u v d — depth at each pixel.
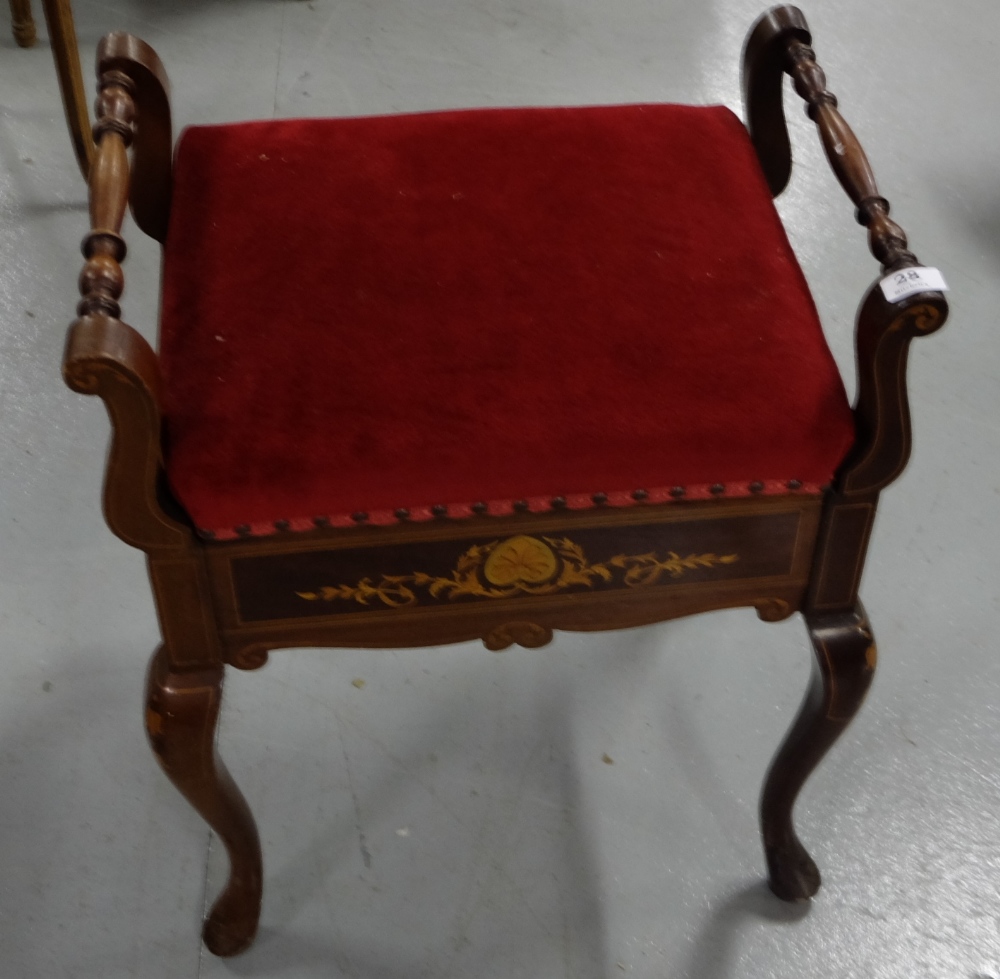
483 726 1.14
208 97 1.79
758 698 1.16
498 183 0.84
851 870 1.05
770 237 0.82
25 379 1.41
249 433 0.69
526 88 1.83
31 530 1.27
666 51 1.91
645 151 0.87
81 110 1.52
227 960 0.99
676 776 1.11
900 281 0.66
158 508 0.68
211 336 0.74
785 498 0.74
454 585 0.76
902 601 1.24
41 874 1.04
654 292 0.76
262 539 0.71
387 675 1.17
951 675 1.18
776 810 0.96
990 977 0.98
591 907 1.02
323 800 1.08
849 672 0.80
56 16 1.43
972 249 1.59
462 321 0.75
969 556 1.27
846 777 1.11
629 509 0.73
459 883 1.04
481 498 0.71
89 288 0.65
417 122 0.90
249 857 0.92
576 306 0.75
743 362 0.73
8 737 1.12
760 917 1.02
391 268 0.78
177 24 1.92
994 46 1.92
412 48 1.90
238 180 0.85
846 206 1.63
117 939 1.00
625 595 0.78
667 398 0.71
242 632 0.76
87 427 1.36
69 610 1.21
